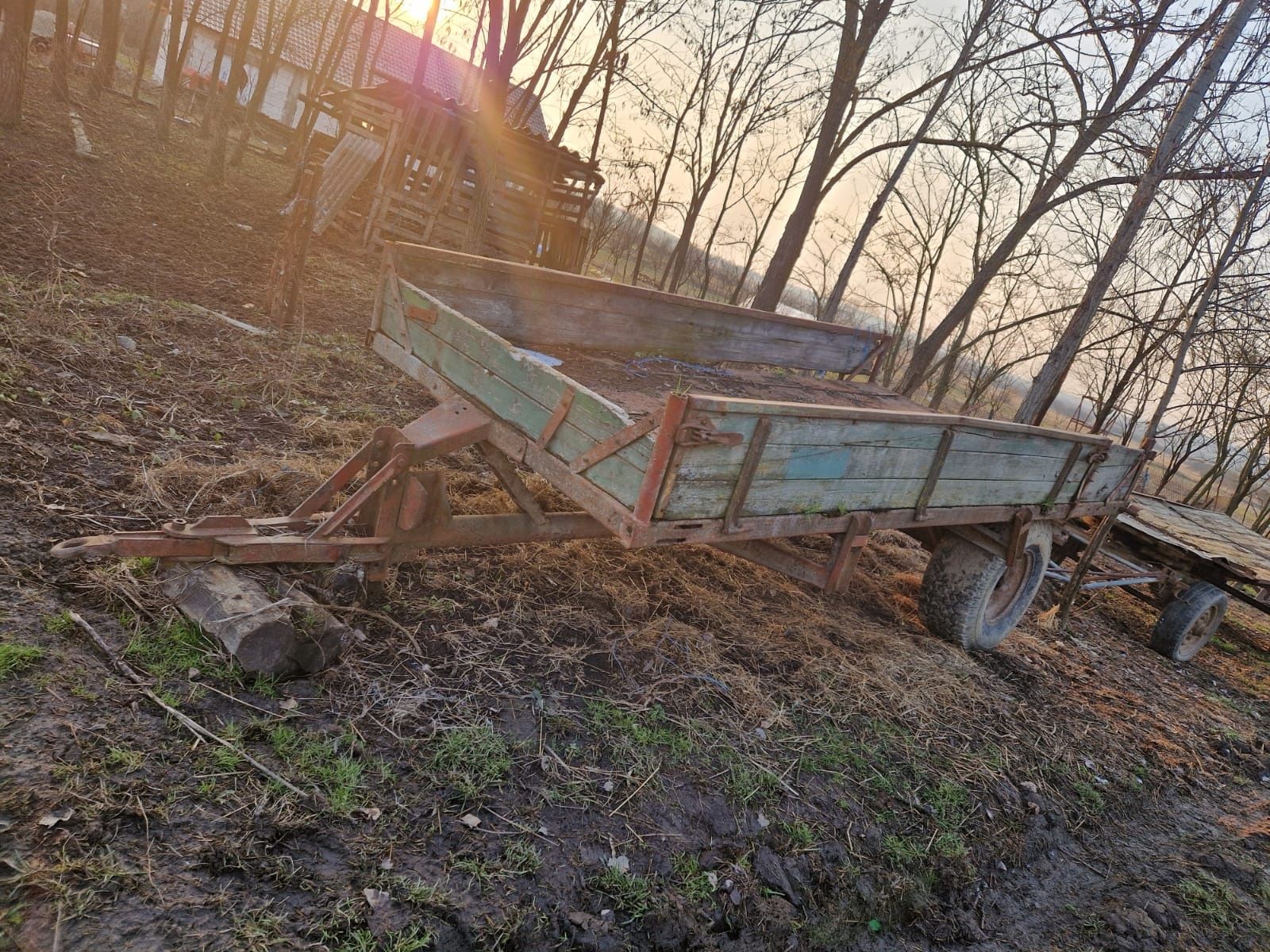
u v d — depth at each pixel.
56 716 2.40
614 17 10.97
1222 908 4.01
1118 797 4.65
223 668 2.85
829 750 3.82
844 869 3.27
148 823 2.21
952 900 3.50
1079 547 8.10
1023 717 4.95
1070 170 12.69
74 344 5.28
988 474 4.61
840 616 5.33
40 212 8.52
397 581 3.81
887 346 7.48
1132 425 12.74
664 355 5.70
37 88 17.08
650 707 3.57
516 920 2.40
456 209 14.64
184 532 3.03
